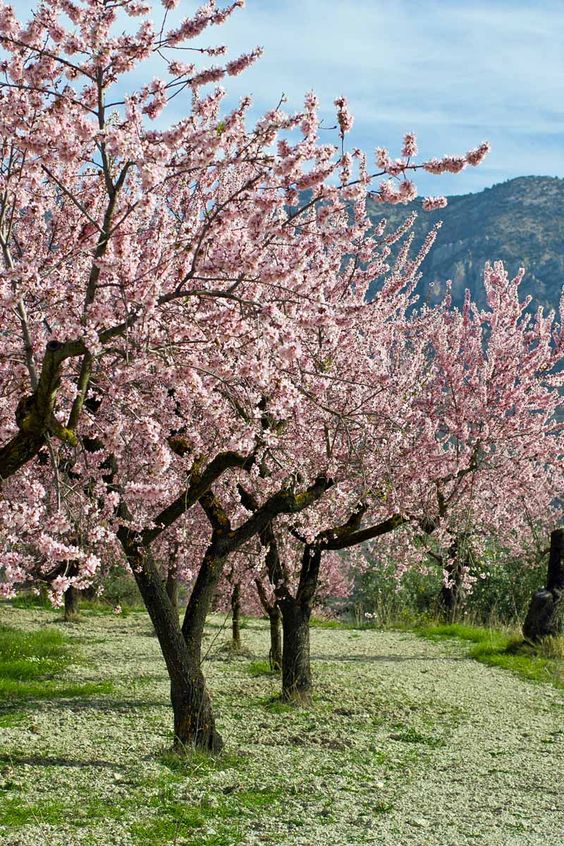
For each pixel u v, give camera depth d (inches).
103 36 221.9
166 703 442.3
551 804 289.1
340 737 378.0
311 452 421.7
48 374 223.5
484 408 522.9
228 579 606.9
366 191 234.1
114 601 989.8
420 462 462.0
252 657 627.2
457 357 560.1
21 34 229.8
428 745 372.5
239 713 423.2
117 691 475.2
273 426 360.8
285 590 460.8
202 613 347.3
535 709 459.2
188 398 273.1
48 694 456.1
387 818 263.6
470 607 882.1
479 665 599.2
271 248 273.6
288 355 228.4
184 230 263.7
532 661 605.0
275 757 336.5
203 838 235.0
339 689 494.6
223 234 245.8
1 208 256.7
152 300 221.6
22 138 214.8
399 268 471.5
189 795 275.4
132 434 303.6
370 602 981.8
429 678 543.5
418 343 528.7
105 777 290.7
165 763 314.8
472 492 548.7
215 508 363.9
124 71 234.7
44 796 264.8
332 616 997.8
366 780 308.8
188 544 566.9
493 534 773.3
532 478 665.6
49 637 674.2
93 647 660.1
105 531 261.9
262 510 368.5
